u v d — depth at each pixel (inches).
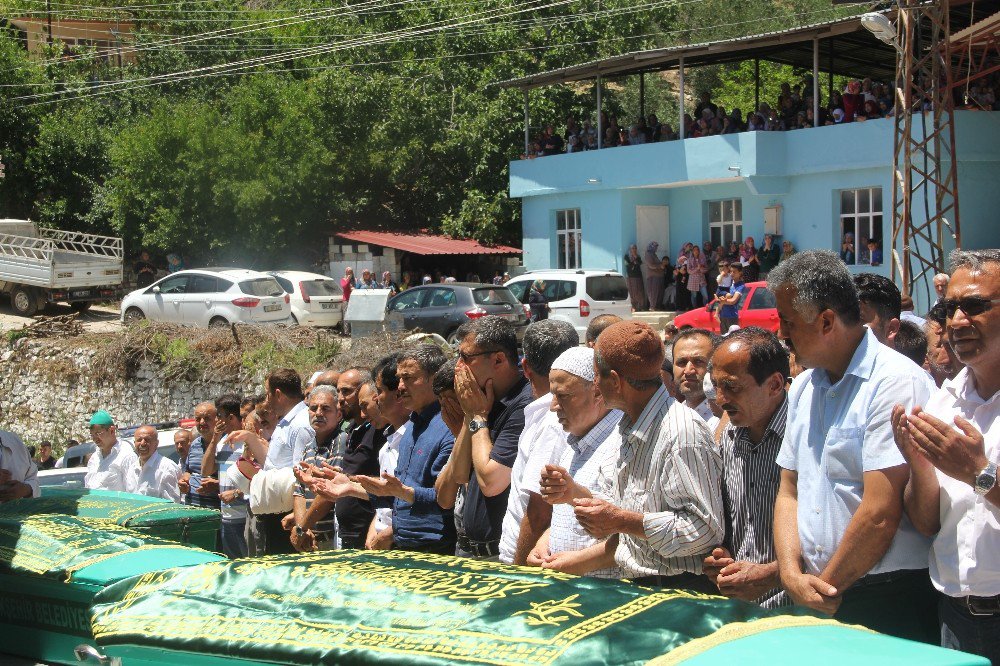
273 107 1261.1
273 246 1219.9
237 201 1197.7
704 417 198.7
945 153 797.2
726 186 967.6
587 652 106.0
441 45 1323.8
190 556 177.9
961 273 129.4
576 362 165.3
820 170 867.4
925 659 97.5
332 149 1270.9
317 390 259.8
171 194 1227.2
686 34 1736.0
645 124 1031.6
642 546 151.3
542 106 1247.5
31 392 922.1
